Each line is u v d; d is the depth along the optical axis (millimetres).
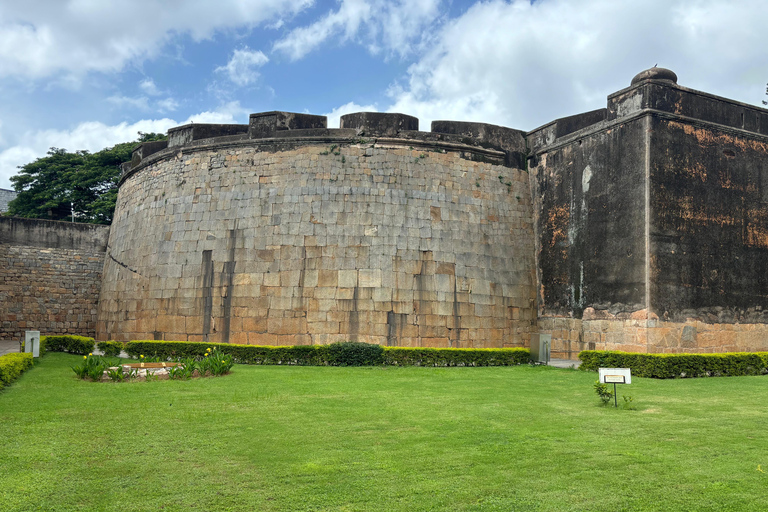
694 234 14922
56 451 6258
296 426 7453
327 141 17609
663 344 14078
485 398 9562
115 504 4863
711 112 15703
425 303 16656
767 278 15984
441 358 14773
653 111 14727
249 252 17156
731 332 15094
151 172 19938
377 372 12953
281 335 16422
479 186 18219
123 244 20328
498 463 5918
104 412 8133
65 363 13875
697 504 4875
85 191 33062
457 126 18625
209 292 17297
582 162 16891
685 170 15016
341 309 16359
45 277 23328
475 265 17500
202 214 18016
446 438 6883
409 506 4844
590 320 16016
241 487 5262
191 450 6359
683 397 9820
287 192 17312
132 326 18641
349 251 16703
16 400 8797
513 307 17828
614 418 7996
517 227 18516
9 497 4953
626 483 5344
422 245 17031
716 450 6359
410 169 17531
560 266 17469
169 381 11039
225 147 18375
